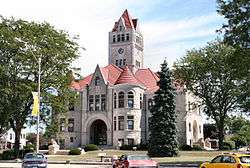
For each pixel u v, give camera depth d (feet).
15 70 176.86
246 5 107.45
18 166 140.67
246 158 78.48
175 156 183.21
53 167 135.23
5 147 344.49
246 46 108.78
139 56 312.50
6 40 173.68
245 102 207.92
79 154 210.18
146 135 250.78
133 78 252.21
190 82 231.50
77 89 264.93
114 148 239.91
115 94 251.19
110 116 251.39
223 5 110.52
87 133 257.14
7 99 176.14
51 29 187.93
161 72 198.08
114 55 307.17
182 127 250.57
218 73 220.84
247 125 319.06
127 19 311.88
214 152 197.36
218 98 225.15
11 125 188.44
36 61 176.35
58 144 249.14
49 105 184.44
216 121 229.45
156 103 192.65
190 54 228.22
